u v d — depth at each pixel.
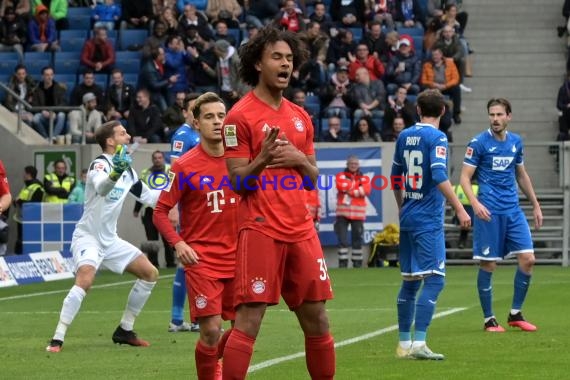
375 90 57.38
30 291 42.09
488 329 27.70
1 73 62.53
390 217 53.41
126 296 39.44
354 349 24.64
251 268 15.97
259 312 16.08
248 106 16.27
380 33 59.34
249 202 16.14
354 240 52.28
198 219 19.83
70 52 63.00
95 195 25.81
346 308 34.12
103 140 25.88
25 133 55.75
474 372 21.03
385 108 55.69
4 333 28.81
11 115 57.16
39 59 62.78
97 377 21.14
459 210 22.61
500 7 66.94
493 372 21.02
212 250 19.64
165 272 49.69
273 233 15.98
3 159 54.75
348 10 62.66
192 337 27.47
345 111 57.25
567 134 58.12
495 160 28.22
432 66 59.09
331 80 57.66
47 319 32.38
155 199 26.38
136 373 21.59
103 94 57.44
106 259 25.94
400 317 23.34
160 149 53.66
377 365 22.05
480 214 27.41
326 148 53.22
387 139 55.00
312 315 16.19
